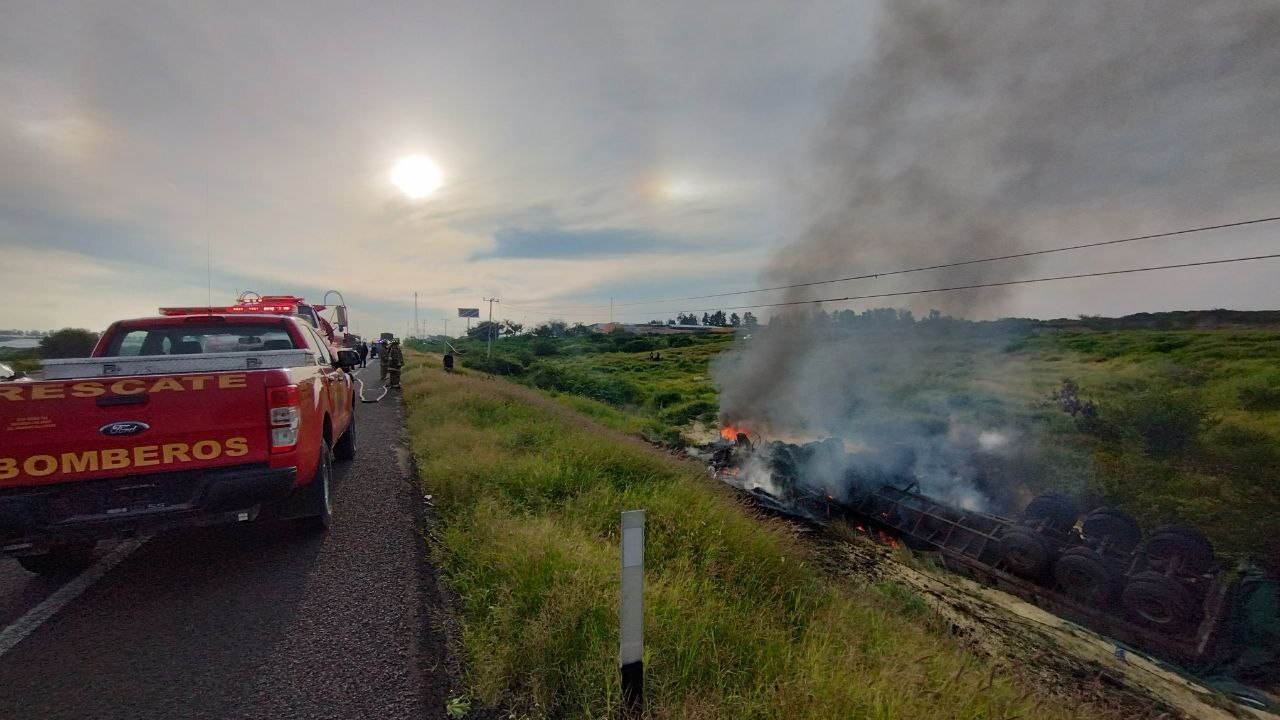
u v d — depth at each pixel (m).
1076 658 5.40
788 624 3.79
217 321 5.41
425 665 3.00
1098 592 6.27
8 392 3.34
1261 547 7.43
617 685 2.69
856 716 2.59
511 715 2.61
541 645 2.93
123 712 2.58
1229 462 10.25
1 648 3.12
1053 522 7.32
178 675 2.88
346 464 7.73
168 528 3.75
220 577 4.08
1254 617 5.57
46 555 4.13
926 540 8.14
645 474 7.23
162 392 3.65
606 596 3.35
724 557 4.57
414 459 8.04
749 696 2.71
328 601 3.71
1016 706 3.03
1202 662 5.33
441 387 15.30
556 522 5.09
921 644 3.80
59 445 3.43
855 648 3.27
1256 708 4.78
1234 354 24.48
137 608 3.61
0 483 3.35
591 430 10.95
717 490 7.02
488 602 3.56
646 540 4.73
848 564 7.31
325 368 6.05
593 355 56.78
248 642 3.20
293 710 2.61
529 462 6.91
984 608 6.38
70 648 3.13
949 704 2.85
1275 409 14.91
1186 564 6.15
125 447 3.56
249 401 3.88
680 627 3.19
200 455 3.74
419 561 4.40
